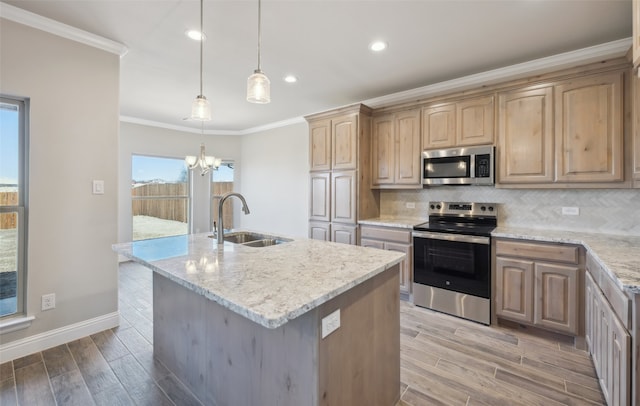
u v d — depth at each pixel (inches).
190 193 234.2
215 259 65.8
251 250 75.0
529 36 95.4
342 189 148.9
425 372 81.0
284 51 106.7
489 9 81.5
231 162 248.2
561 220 112.7
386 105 143.0
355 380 55.2
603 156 93.7
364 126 146.9
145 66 119.8
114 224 103.0
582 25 88.8
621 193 101.7
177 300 76.9
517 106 108.9
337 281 50.7
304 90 146.2
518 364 84.4
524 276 100.6
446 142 126.0
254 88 65.7
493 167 113.5
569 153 99.2
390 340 66.9
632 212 100.0
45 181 89.0
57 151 90.8
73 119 93.5
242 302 41.6
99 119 98.7
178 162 230.1
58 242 92.0
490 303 107.5
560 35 94.5
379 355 62.9
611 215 103.4
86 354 88.4
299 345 48.0
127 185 203.0
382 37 96.7
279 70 122.8
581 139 97.0
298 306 40.4
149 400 70.1
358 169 143.4
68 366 82.7
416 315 116.7
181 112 188.5
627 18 84.9
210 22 88.9
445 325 108.3
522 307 101.0
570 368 82.4
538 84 104.6
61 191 91.9
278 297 43.5
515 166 109.5
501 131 112.5
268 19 87.2
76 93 93.9
